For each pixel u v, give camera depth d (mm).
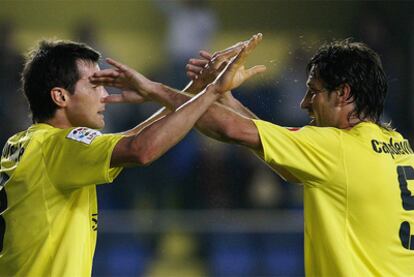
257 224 24531
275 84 28734
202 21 33719
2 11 34094
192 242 24391
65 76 12961
